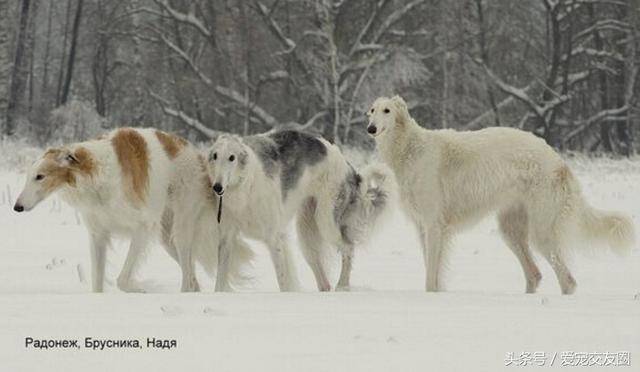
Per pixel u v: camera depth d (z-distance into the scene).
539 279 14.38
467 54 50.00
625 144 54.12
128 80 54.53
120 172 13.11
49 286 13.66
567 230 14.02
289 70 48.53
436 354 7.87
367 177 15.21
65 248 17.52
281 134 14.35
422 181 14.05
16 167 32.16
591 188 28.12
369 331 8.91
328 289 15.01
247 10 48.78
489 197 14.05
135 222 13.30
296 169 14.20
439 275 13.99
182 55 49.91
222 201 13.45
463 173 13.99
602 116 52.69
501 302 11.11
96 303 10.59
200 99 50.03
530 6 53.41
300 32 47.97
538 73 53.06
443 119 49.66
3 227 20.11
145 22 51.69
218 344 8.26
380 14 48.41
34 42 59.12
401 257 17.48
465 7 50.62
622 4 52.53
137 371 7.31
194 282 13.91
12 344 8.24
